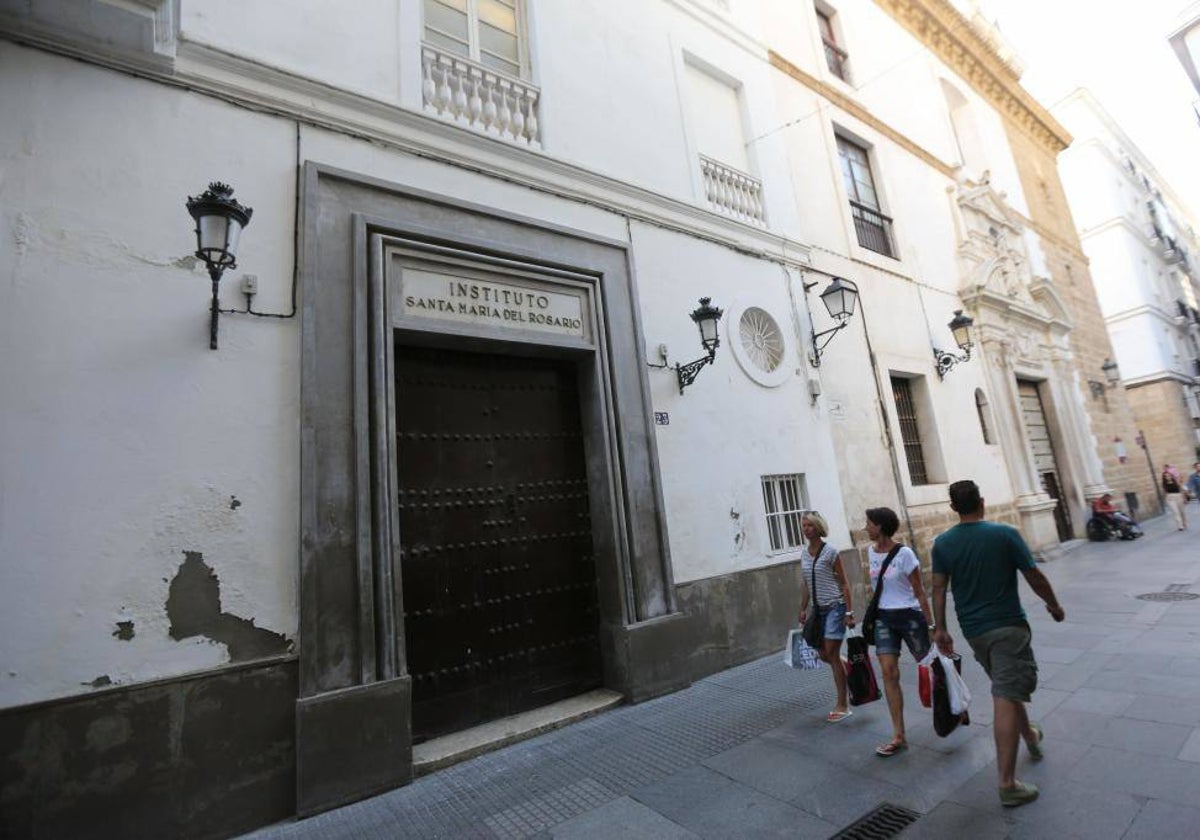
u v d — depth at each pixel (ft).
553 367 18.70
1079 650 17.87
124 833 9.78
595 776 12.09
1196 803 9.11
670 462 19.42
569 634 17.07
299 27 14.62
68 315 10.80
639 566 17.40
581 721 15.33
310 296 13.32
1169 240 89.10
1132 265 74.59
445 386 16.37
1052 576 31.83
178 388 11.57
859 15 39.60
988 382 39.40
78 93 11.60
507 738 14.12
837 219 31.24
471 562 15.78
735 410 21.98
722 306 22.75
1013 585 10.41
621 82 21.89
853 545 25.09
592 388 18.39
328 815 11.15
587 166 19.42
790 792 10.79
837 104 34.42
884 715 14.15
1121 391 57.67
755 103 27.63
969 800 9.99
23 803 9.20
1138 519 51.21
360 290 14.02
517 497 16.98
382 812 11.16
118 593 10.41
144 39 11.94
